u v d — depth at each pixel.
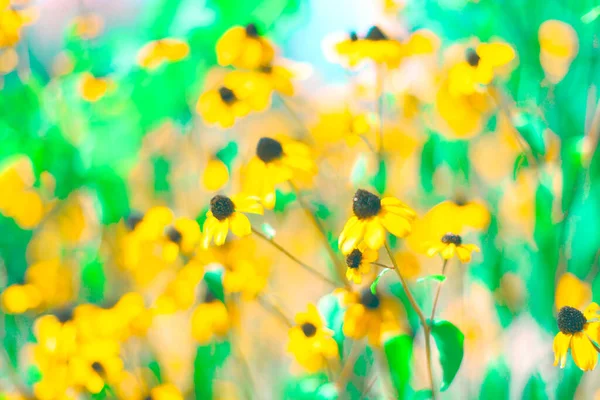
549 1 1.11
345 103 1.17
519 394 1.15
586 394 1.13
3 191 1.15
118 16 1.19
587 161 1.10
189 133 1.18
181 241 1.16
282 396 1.17
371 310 1.11
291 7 1.15
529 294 1.13
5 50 1.18
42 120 1.17
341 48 1.15
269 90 1.15
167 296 1.15
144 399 1.14
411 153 1.14
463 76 1.11
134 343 1.17
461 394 1.15
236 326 1.16
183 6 1.15
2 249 1.18
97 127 1.16
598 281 1.12
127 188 1.18
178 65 1.16
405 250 1.13
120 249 1.18
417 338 1.15
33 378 1.16
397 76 1.15
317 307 1.12
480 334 1.15
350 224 1.05
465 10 1.13
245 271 1.14
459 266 1.15
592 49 1.11
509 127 1.12
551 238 1.11
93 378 1.12
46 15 1.20
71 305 1.17
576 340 1.04
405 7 1.15
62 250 1.19
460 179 1.13
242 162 1.17
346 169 1.16
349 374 1.13
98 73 1.18
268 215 1.17
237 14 1.15
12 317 1.18
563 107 1.11
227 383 1.17
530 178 1.12
